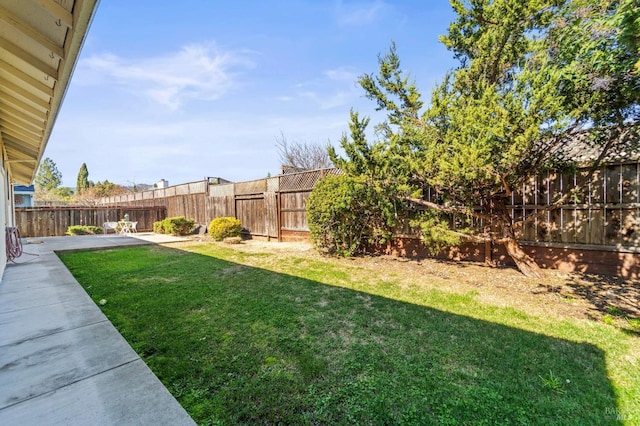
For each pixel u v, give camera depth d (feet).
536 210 17.08
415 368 7.84
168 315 11.47
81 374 6.76
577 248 16.26
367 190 20.35
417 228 21.36
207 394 6.89
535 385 7.07
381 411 6.31
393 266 19.48
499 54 14.43
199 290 14.62
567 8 10.76
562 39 10.46
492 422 5.97
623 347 8.63
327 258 22.63
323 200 23.32
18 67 10.29
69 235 43.39
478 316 11.03
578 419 5.99
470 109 12.67
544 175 17.21
